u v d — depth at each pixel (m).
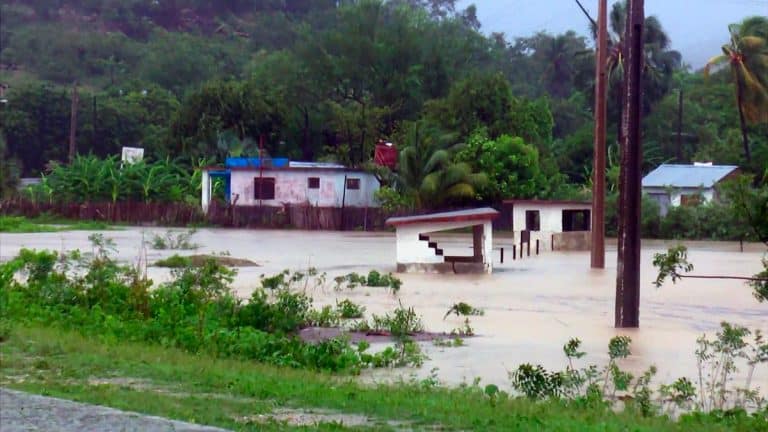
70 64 155.12
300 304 22.69
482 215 37.69
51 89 110.25
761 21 81.44
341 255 46.38
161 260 39.12
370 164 77.44
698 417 12.55
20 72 155.25
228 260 39.81
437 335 21.70
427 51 100.25
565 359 18.64
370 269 38.91
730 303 29.06
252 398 12.72
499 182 72.19
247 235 64.94
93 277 22.50
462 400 13.26
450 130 80.94
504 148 72.81
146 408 11.58
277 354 17.23
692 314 26.45
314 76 98.94
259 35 169.88
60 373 14.17
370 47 98.44
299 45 100.94
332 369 16.89
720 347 16.98
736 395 15.12
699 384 16.22
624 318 23.64
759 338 17.84
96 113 105.94
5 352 15.88
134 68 154.25
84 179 79.06
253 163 78.06
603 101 40.62
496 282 34.38
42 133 104.62
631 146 23.80
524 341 21.06
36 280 22.73
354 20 100.44
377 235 65.81
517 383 14.98
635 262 23.72
